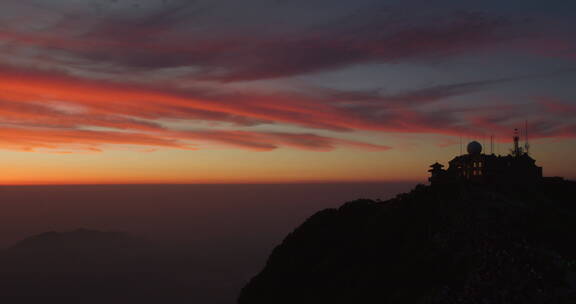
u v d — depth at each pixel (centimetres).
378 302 7081
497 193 9406
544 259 6650
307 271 9062
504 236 7394
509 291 6109
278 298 8888
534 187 10231
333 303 7712
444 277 6856
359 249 8706
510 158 10425
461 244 7469
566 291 5916
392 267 7694
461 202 8769
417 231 8362
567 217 8319
